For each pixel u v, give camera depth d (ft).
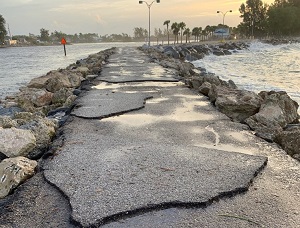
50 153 16.39
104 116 23.36
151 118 22.89
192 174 13.56
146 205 11.23
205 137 18.66
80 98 30.83
